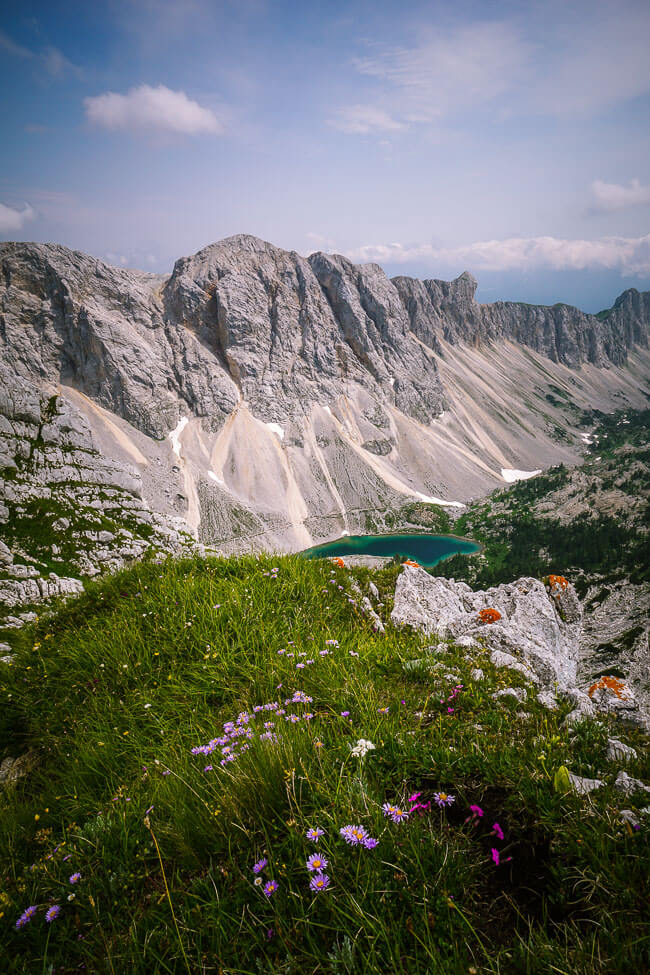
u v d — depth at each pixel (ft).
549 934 9.32
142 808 14.37
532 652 25.63
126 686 21.97
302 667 20.45
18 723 21.83
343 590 31.30
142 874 12.16
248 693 20.33
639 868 9.86
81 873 12.62
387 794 13.01
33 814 16.31
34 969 10.72
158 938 10.40
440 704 18.26
